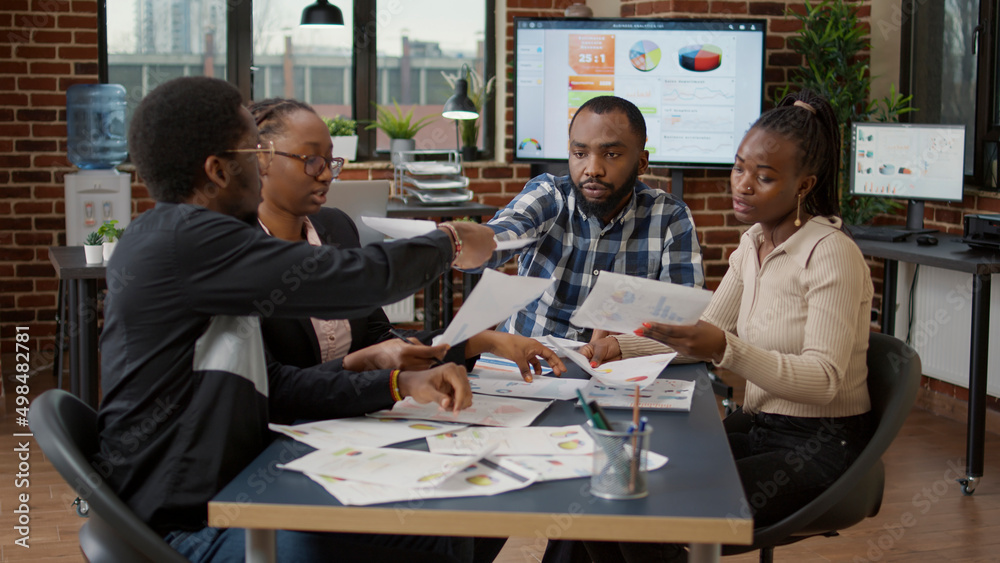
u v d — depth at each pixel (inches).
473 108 173.3
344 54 195.3
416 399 51.8
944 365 143.6
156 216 48.8
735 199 64.1
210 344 48.3
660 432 50.8
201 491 47.4
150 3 183.6
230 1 187.2
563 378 63.0
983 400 111.3
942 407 147.6
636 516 38.0
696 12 168.1
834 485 56.7
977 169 145.1
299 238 68.7
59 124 175.3
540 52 168.2
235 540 47.8
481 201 195.9
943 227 149.8
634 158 74.6
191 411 47.6
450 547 53.5
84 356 112.3
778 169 61.7
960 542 98.7
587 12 174.7
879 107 162.2
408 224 58.4
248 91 191.2
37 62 173.2
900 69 162.4
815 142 61.8
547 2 193.9
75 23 174.1
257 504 39.3
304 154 64.3
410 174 177.0
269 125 64.3
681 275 77.9
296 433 49.1
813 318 60.0
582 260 79.8
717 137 165.6
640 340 69.4
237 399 48.1
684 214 79.6
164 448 47.8
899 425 58.3
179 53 186.9
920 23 157.8
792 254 62.9
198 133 49.2
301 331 62.2
